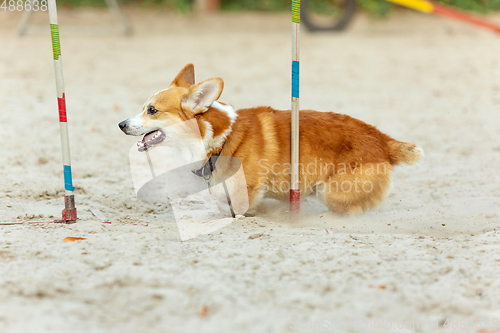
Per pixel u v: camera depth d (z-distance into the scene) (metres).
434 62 14.65
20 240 4.04
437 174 6.61
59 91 4.44
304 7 19.14
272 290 3.29
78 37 17.77
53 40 4.37
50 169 6.51
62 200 5.38
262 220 4.95
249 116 4.95
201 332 2.78
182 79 5.17
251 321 2.90
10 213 4.84
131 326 2.82
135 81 12.29
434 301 3.18
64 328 2.75
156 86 11.79
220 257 3.82
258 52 16.12
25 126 8.54
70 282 3.33
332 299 3.19
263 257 3.84
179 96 4.73
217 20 21.20
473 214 5.05
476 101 10.68
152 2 22.08
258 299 3.17
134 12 21.45
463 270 3.62
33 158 6.92
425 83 12.39
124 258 3.72
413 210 5.29
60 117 4.49
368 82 12.55
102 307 3.02
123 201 5.48
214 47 16.78
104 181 6.13
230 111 4.86
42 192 5.55
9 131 8.20
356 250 4.02
